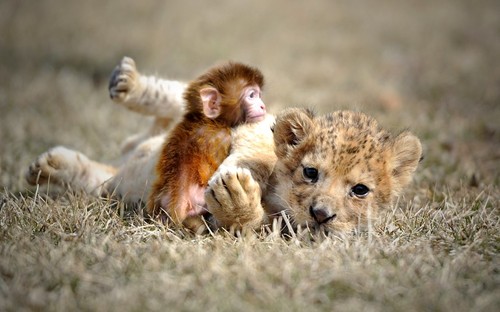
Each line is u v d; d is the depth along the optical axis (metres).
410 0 40.31
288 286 7.86
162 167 10.52
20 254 8.52
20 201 10.87
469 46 30.59
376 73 25.89
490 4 39.44
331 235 9.73
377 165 10.22
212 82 11.09
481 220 10.58
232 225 9.73
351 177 9.94
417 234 10.13
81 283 7.81
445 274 8.17
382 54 29.00
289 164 10.31
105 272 8.12
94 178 12.22
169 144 10.71
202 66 25.47
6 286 7.70
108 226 10.09
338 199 9.84
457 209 11.16
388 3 39.56
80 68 25.92
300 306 7.45
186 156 10.52
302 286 7.83
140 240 9.62
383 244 9.46
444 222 10.48
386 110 19.88
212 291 7.70
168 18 34.25
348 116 10.91
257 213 9.75
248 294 7.69
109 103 20.64
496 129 17.64
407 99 21.75
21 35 30.55
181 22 33.53
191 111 11.13
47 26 32.34
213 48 28.67
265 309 7.38
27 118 18.73
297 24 34.09
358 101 20.67
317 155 10.03
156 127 13.30
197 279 8.01
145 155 11.61
